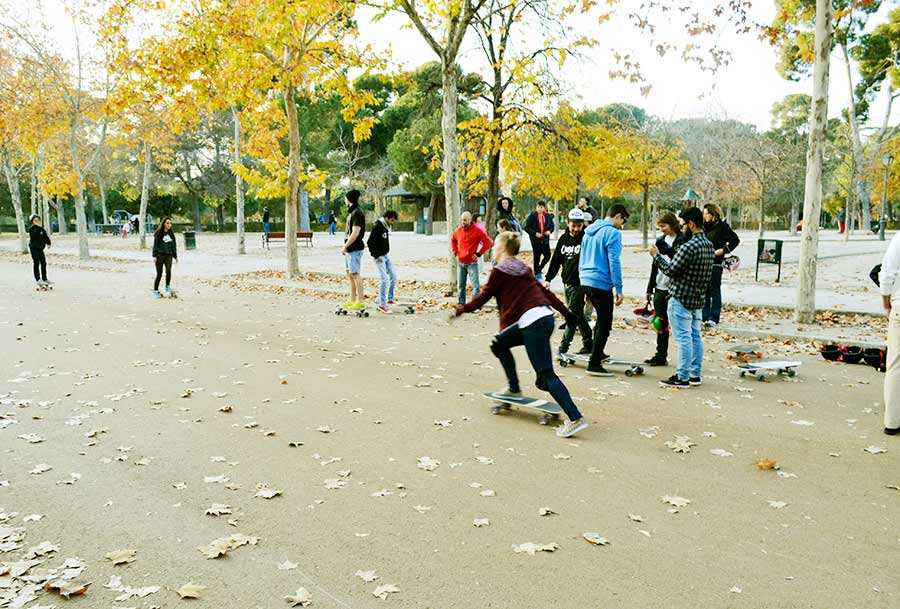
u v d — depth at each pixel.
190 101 17.28
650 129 34.44
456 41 13.40
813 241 10.42
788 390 7.03
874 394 6.85
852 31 37.22
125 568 3.46
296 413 6.26
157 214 70.31
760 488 4.46
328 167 58.31
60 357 8.79
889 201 66.56
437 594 3.21
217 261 26.55
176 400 6.71
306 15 14.65
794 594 3.20
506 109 21.45
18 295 16.00
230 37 16.00
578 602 3.13
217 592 3.24
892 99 44.47
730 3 12.00
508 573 3.39
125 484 4.58
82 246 28.91
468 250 12.64
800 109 57.66
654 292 8.39
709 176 39.84
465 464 4.93
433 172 45.16
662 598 3.16
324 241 41.00
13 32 27.33
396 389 7.14
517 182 22.95
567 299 8.52
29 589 3.25
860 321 10.56
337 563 3.51
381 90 56.94
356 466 4.90
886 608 3.08
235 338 10.21
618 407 6.42
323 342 9.89
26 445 5.37
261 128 20.50
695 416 6.10
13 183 33.00
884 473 4.71
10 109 27.06
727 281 16.38
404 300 14.48
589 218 10.63
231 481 4.62
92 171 58.06
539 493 4.39
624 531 3.85
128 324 11.56
